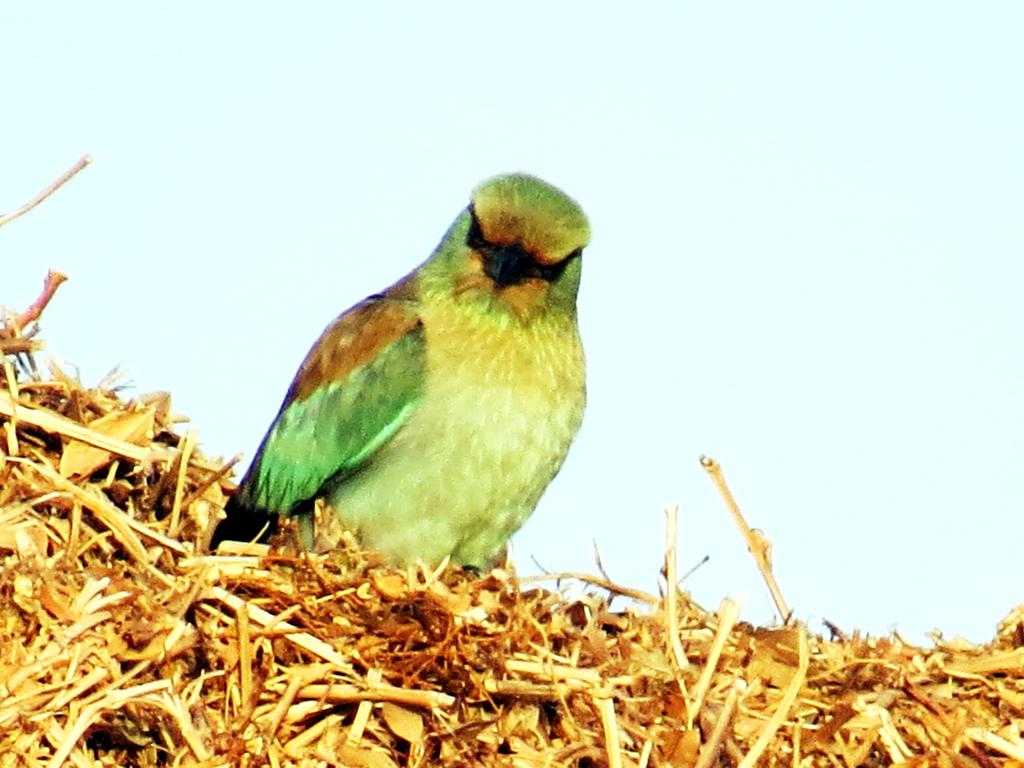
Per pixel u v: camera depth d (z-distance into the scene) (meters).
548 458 15.31
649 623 12.38
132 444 13.11
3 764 10.27
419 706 11.16
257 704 11.13
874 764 11.67
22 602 10.84
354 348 15.21
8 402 12.55
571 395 15.43
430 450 14.87
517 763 11.14
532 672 11.44
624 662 11.73
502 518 15.20
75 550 11.80
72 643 10.68
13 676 10.48
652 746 11.16
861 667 12.02
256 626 11.43
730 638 12.32
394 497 14.93
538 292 15.13
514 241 15.14
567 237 15.23
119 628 10.89
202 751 10.66
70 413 13.16
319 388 15.21
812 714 11.84
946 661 12.28
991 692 12.09
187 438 13.73
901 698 11.91
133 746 10.70
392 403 14.92
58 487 12.07
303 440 15.13
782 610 13.19
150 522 13.55
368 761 11.00
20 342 13.13
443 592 11.60
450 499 14.93
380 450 14.95
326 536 14.77
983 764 11.53
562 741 11.33
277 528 15.20
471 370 14.95
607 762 11.08
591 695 11.24
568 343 15.48
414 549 15.02
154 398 14.25
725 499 13.45
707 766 10.96
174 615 11.24
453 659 11.41
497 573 12.12
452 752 11.12
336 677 11.31
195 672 11.16
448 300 15.25
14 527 11.60
